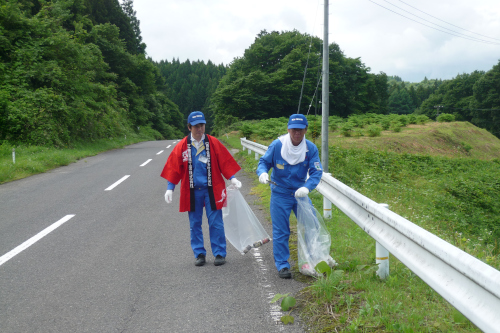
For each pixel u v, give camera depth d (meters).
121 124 36.28
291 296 3.48
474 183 14.12
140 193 9.11
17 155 16.28
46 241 5.48
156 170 13.02
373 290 3.39
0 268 4.45
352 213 4.39
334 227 5.78
